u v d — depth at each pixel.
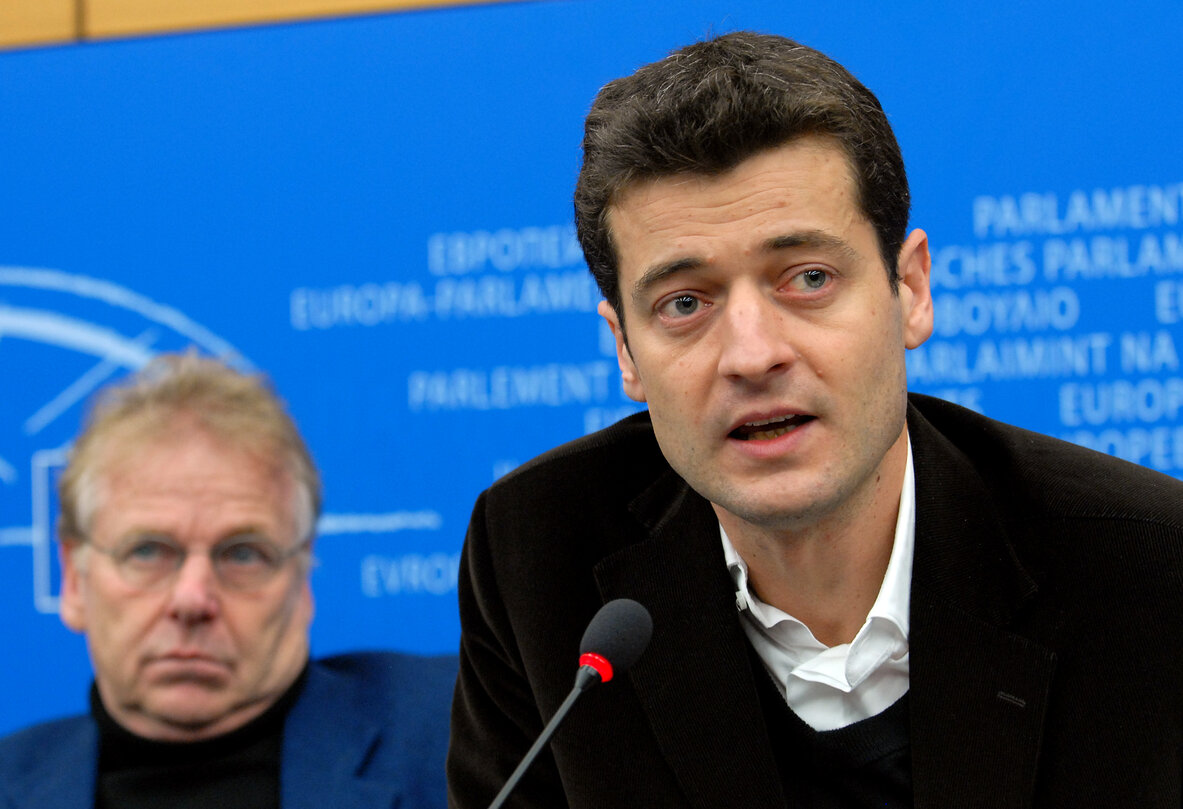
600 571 1.64
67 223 3.32
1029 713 1.42
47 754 2.18
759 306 1.36
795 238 1.35
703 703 1.55
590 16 3.11
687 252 1.37
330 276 3.20
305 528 2.27
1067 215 2.82
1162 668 1.38
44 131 3.35
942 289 2.88
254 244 3.24
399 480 3.12
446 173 3.17
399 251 3.17
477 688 1.84
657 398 1.44
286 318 3.21
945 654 1.47
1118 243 2.80
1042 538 1.49
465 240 3.15
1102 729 1.40
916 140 2.90
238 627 2.16
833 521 1.48
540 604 1.70
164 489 2.16
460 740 1.86
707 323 1.40
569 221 3.10
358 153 3.21
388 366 3.16
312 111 3.24
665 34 3.08
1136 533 1.43
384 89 3.21
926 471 1.54
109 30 3.36
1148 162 2.79
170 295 3.26
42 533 3.23
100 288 3.29
